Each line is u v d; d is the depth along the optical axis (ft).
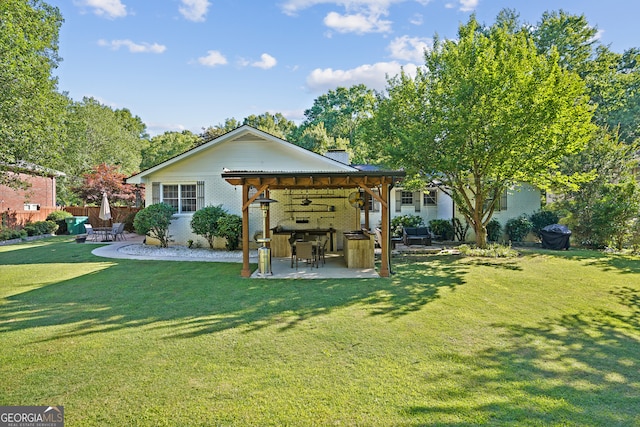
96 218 72.90
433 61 40.63
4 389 10.55
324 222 42.86
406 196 57.00
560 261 33.88
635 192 42.16
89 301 20.08
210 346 13.83
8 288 22.98
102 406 9.67
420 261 34.50
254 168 43.39
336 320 17.01
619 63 80.48
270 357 12.85
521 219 52.60
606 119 69.92
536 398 10.14
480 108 34.47
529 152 34.50
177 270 29.09
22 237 52.85
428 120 39.22
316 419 9.09
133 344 13.98
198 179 43.93
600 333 15.51
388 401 9.94
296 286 23.88
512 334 15.29
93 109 113.09
